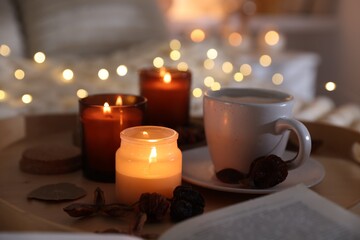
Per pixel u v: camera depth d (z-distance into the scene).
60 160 0.64
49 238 0.41
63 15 1.56
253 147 0.59
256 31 2.28
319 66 2.38
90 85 1.15
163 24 1.71
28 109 0.99
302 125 0.56
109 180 0.62
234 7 2.19
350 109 1.10
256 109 0.57
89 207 0.52
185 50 1.47
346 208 0.55
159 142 0.55
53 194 0.57
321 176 0.60
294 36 2.39
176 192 0.54
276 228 0.47
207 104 0.60
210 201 0.58
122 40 1.60
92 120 0.61
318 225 0.47
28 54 1.54
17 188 0.60
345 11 2.23
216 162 0.61
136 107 0.62
